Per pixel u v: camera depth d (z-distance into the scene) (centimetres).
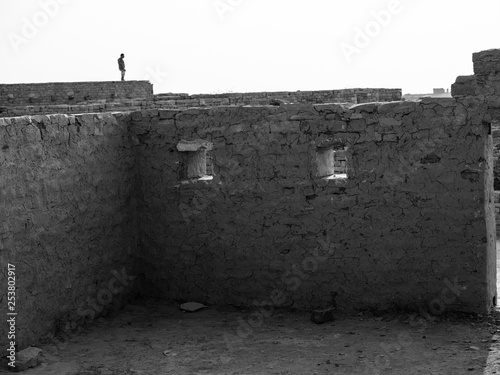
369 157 877
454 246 841
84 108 1791
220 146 953
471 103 818
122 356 780
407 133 853
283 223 930
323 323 871
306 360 741
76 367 744
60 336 838
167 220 998
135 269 1019
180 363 751
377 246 883
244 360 752
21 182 776
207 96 1972
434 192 846
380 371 695
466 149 827
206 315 940
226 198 958
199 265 984
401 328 827
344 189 895
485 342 759
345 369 707
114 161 962
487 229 833
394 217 870
